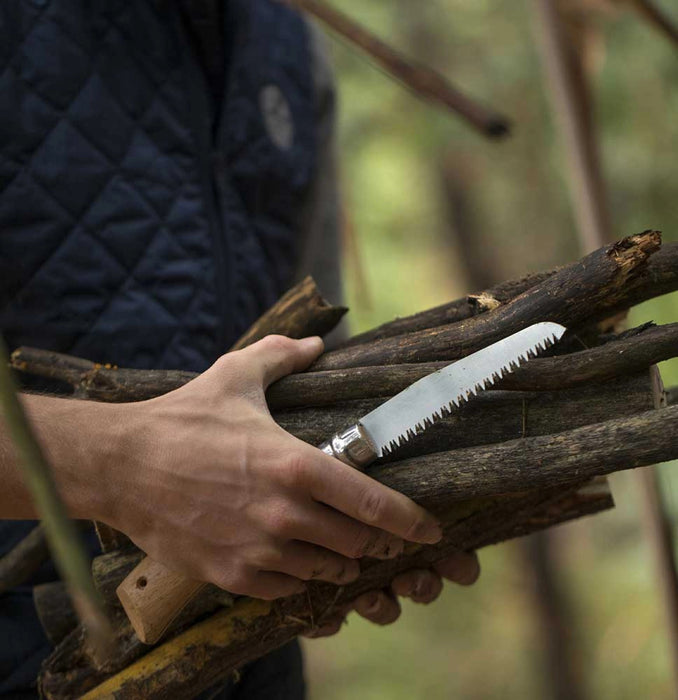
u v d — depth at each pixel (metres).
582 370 0.94
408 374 0.98
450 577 1.16
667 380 3.50
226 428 0.91
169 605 0.97
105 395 1.04
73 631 1.07
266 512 0.89
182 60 1.27
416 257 5.96
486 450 0.94
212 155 1.28
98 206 1.19
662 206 3.76
